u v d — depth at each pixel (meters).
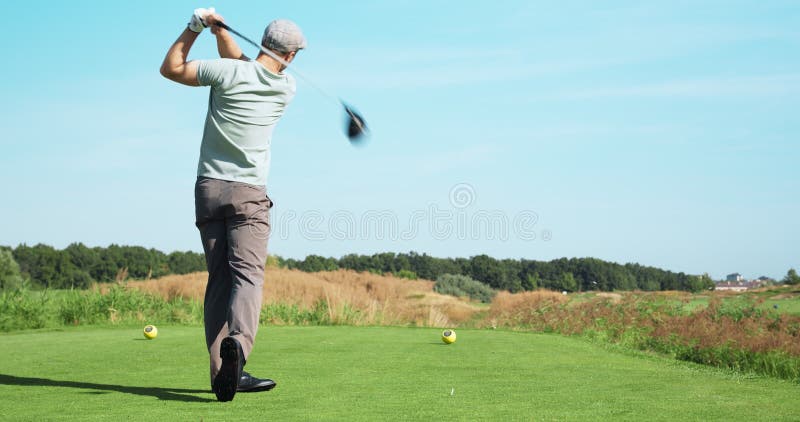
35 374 4.35
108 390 3.62
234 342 3.11
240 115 3.36
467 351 6.12
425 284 33.84
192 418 2.72
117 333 8.27
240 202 3.36
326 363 5.04
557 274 45.69
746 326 7.82
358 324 13.23
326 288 16.95
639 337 8.72
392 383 3.96
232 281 3.38
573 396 3.48
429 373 4.49
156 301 13.10
